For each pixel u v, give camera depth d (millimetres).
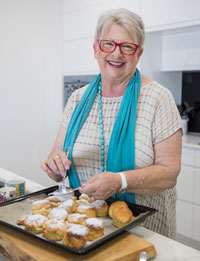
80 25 3279
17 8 3316
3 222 958
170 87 3176
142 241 911
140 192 1114
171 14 2570
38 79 3582
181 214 2619
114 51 1139
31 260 834
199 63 2789
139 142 1189
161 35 3006
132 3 2816
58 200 1129
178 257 901
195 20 2426
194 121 3174
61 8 3557
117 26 1127
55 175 1321
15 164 3529
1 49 3260
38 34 3512
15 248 889
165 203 1278
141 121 1199
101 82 1332
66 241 847
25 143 3580
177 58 2943
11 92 3398
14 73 3393
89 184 1024
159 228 1295
